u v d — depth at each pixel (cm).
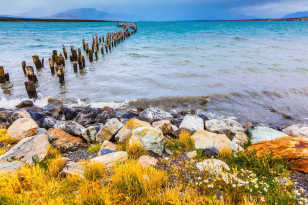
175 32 6681
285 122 773
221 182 307
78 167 355
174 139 589
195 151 470
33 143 435
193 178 341
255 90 1138
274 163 381
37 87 1284
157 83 1324
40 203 263
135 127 552
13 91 1196
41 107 930
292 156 395
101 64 2027
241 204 251
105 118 762
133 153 436
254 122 781
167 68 1747
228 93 1106
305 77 1362
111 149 464
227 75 1476
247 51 2591
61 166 360
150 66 1847
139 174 306
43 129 596
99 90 1209
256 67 1691
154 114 796
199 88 1205
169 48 3030
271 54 2314
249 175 329
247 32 6269
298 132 629
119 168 323
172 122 759
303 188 309
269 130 614
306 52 2373
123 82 1367
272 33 5706
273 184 301
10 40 3947
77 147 525
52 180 305
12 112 750
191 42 3788
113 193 277
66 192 291
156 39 4538
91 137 579
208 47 3070
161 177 317
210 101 1012
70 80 1444
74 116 807
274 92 1098
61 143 512
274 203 259
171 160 427
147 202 266
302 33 5484
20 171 316
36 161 380
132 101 1030
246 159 405
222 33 6038
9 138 542
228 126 678
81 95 1126
